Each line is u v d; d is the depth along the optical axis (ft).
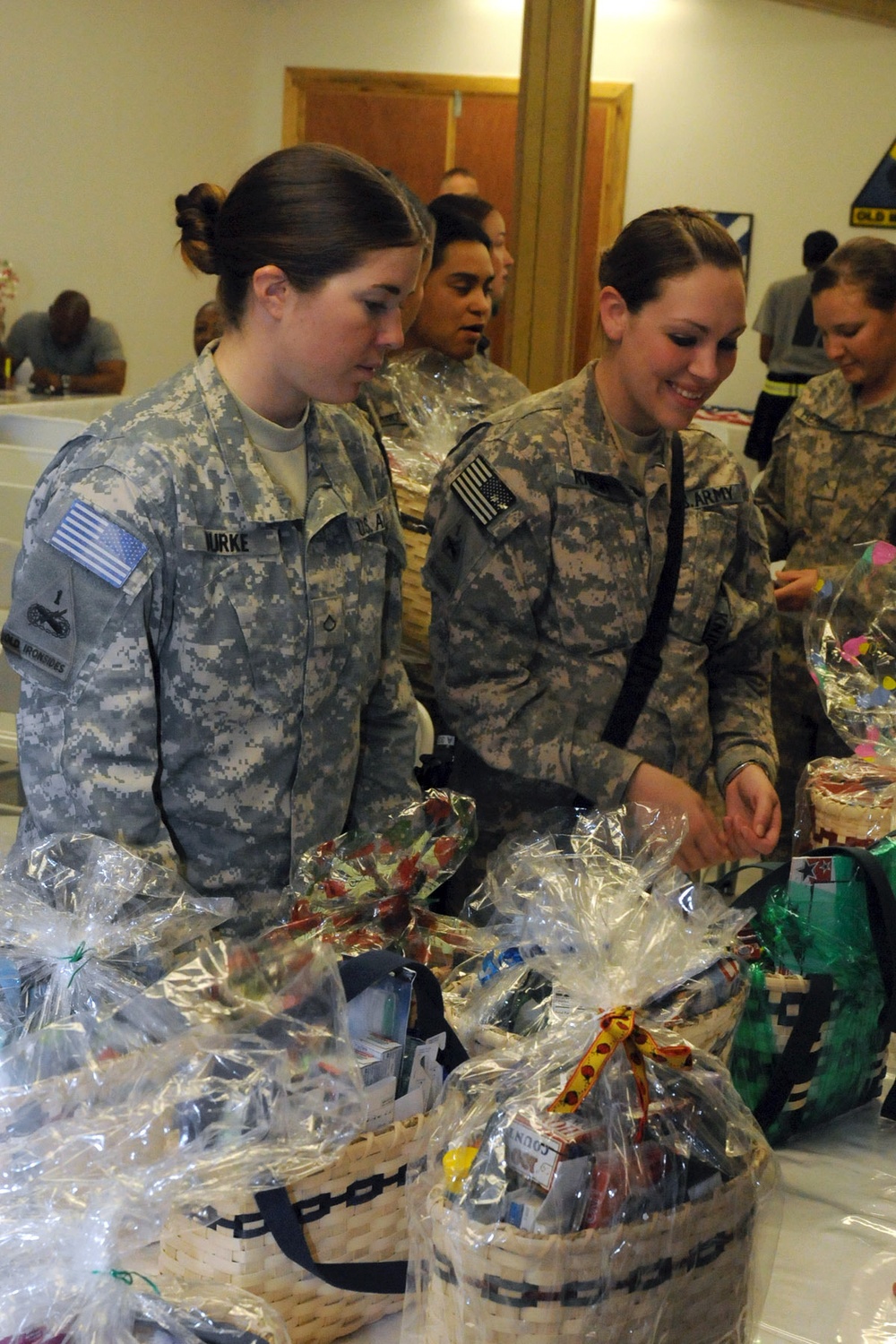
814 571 7.32
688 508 5.90
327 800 4.71
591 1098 3.03
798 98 23.26
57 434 9.28
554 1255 2.74
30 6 21.75
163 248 26.45
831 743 8.50
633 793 5.37
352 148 27.68
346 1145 3.06
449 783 5.88
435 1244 2.89
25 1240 2.55
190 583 4.17
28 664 4.02
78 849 3.77
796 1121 4.33
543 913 3.59
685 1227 2.88
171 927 3.68
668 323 5.23
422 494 6.77
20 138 22.11
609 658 5.74
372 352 4.21
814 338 18.97
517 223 12.12
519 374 12.43
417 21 26.55
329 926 4.04
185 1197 2.71
